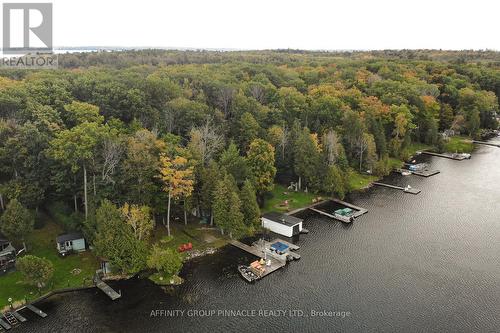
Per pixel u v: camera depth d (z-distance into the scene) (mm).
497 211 97500
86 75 119500
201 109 111188
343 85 168250
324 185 104125
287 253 77625
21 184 79812
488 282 68625
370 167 123000
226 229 82500
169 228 81688
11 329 58188
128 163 79188
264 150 97188
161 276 70375
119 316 61094
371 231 87562
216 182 82875
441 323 58938
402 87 158125
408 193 110000
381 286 67812
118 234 69062
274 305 63500
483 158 141875
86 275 70000
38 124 84938
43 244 77938
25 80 111438
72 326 58875
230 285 68688
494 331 57250
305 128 111000
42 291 65688
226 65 193375
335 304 63469
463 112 169250
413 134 153250
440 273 71375
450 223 91062
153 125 103312
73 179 83062
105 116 102812
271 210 96562
